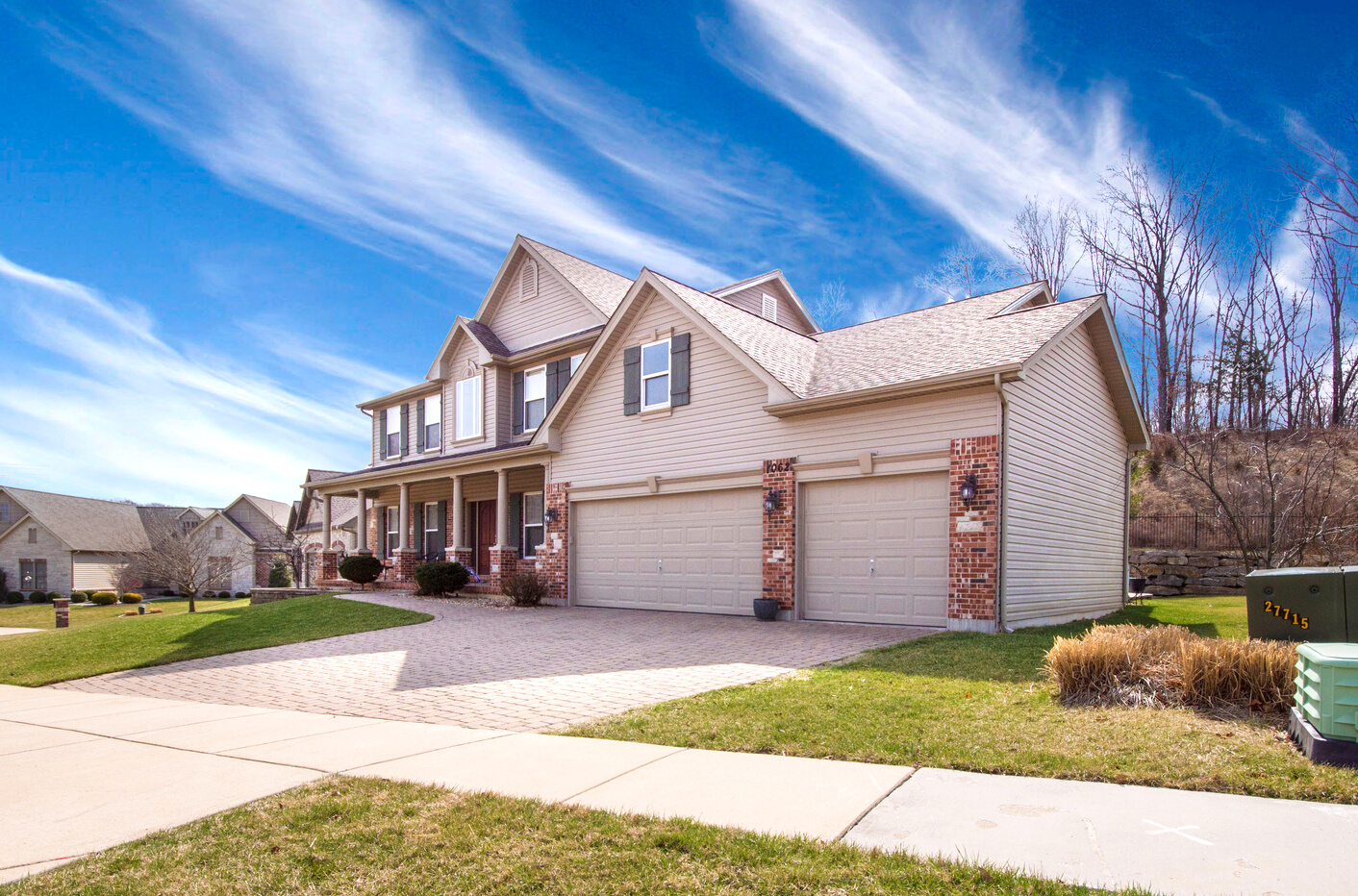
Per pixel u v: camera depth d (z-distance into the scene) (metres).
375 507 29.30
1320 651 5.21
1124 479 18.95
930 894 3.31
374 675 10.35
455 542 22.20
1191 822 4.06
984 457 12.34
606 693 8.50
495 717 7.59
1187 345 36.88
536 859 3.83
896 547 13.44
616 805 4.66
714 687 8.49
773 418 15.11
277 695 9.35
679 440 16.78
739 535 15.80
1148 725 5.88
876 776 5.10
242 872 3.83
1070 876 3.44
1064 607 14.69
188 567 40.56
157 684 10.73
